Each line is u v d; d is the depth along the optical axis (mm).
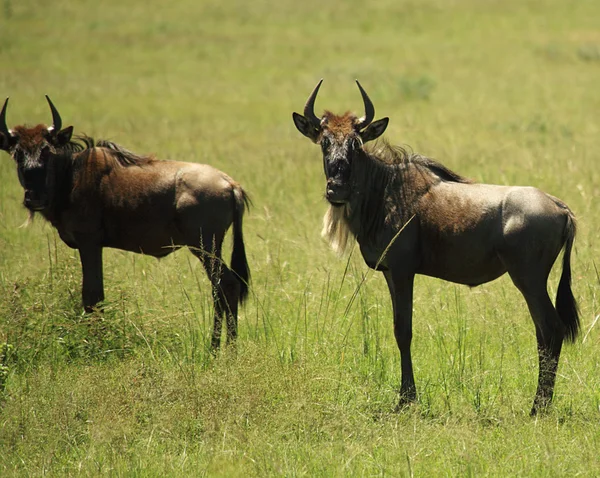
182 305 35500
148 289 38156
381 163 31062
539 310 29016
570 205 48844
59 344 33062
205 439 26469
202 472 24734
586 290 38094
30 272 40062
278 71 125125
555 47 139500
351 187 30359
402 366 30156
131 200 35281
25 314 33750
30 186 34844
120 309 34094
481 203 29422
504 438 26438
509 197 29156
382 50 146000
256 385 28016
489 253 29391
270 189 56188
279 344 33406
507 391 30078
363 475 24469
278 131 81688
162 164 35938
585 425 27531
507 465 24750
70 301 35500
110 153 36031
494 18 178875
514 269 29016
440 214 29828
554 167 58281
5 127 35625
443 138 74562
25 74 115062
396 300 30359
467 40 156125
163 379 28719
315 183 57750
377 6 197375
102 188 35469
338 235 31453
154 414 27328
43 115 86375
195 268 41188
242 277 35438
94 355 32438
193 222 34812
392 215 30344
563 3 194375
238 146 72938
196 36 156500
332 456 25391
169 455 25609
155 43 147250
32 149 34969
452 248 29734
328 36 161625
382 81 113688
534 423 27047
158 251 36562
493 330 34469
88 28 158750
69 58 130375
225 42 151500
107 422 26609
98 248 36125
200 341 34188
